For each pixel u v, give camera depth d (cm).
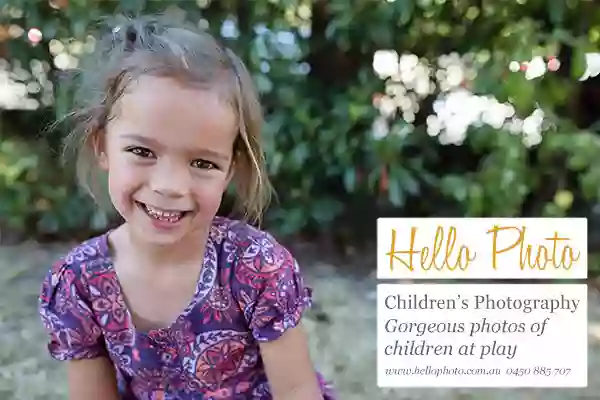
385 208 300
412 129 279
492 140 267
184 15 255
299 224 290
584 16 263
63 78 242
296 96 279
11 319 228
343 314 234
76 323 110
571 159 257
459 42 277
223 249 107
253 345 111
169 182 97
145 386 111
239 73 105
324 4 282
